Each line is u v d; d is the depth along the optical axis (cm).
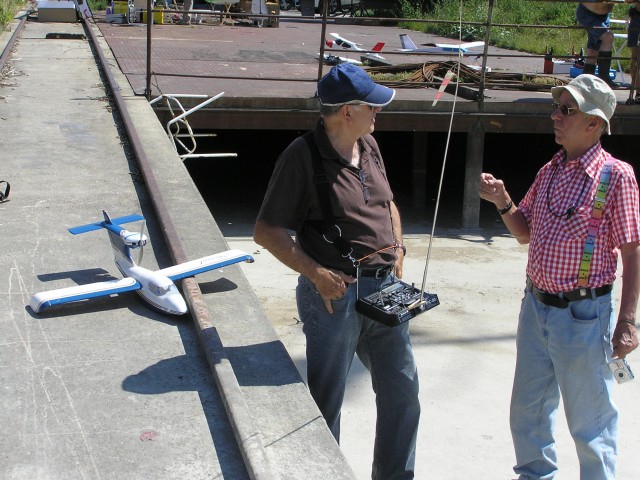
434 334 687
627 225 326
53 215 538
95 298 407
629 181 329
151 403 317
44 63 1209
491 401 573
